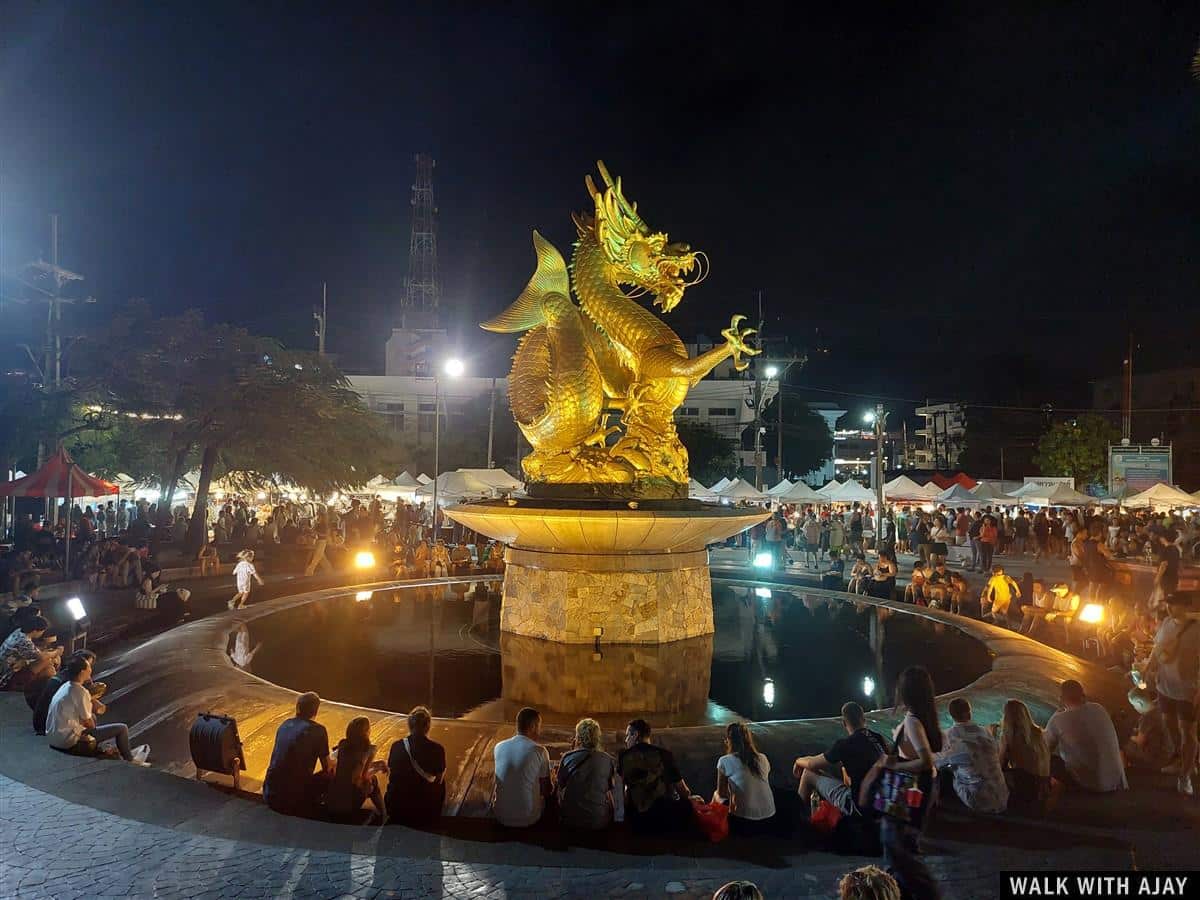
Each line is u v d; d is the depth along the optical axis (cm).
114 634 1312
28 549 1903
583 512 912
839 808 504
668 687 845
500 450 5331
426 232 6562
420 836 505
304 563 2311
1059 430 4800
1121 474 3350
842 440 8031
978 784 541
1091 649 1235
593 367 1043
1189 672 616
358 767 550
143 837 499
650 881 450
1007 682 811
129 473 2928
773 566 2306
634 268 1080
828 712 779
